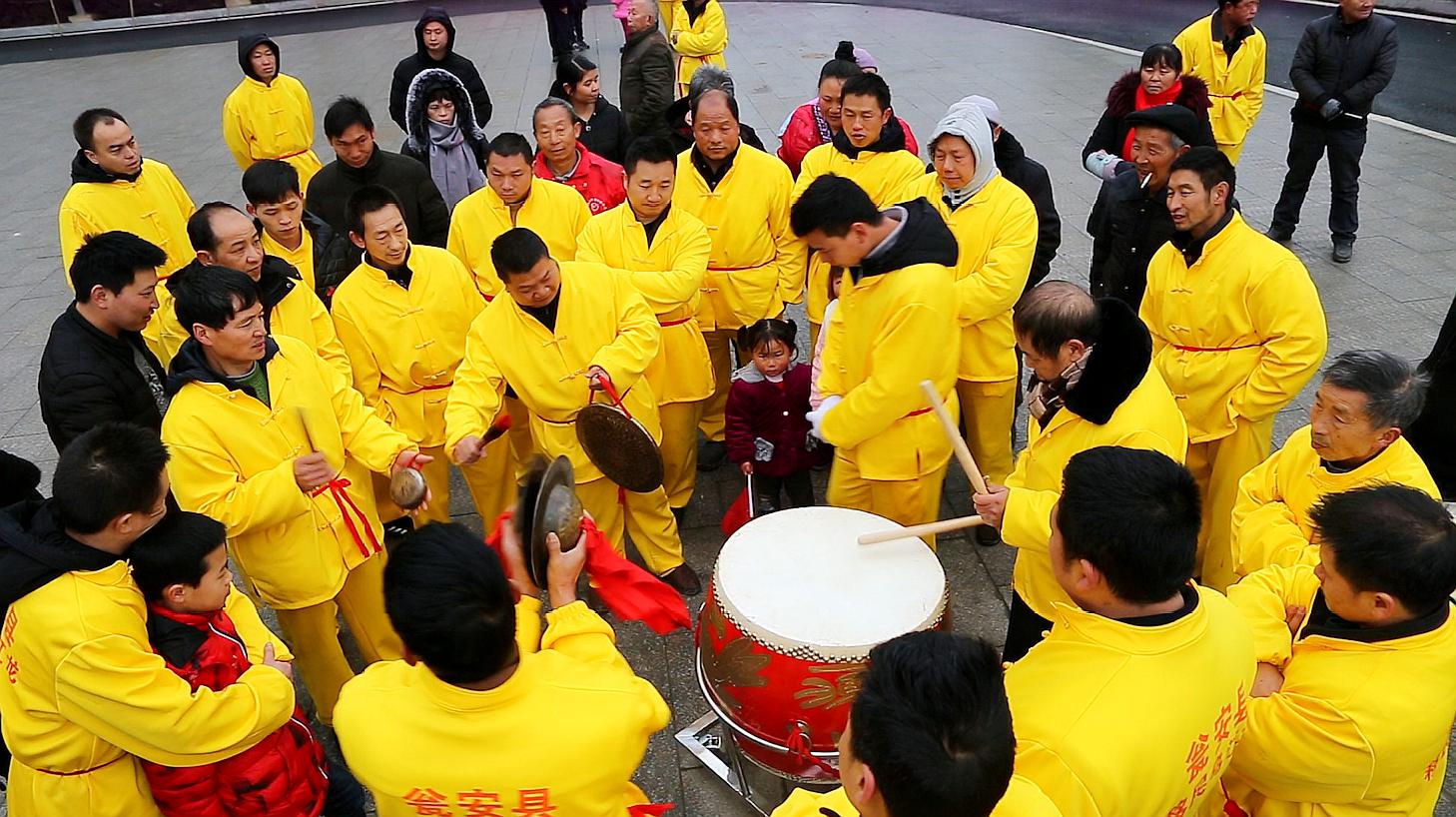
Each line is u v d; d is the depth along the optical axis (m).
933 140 4.11
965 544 4.50
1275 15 15.52
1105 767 1.77
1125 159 5.72
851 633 2.75
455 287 4.21
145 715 2.27
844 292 3.52
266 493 2.99
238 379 3.09
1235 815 2.39
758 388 4.38
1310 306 3.42
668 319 4.43
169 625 2.41
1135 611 1.89
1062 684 1.89
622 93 7.54
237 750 2.45
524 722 1.86
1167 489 1.84
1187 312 3.68
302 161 7.82
